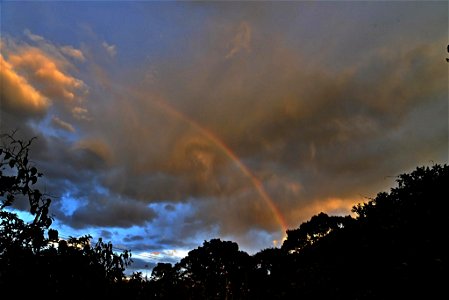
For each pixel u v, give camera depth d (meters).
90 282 9.23
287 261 25.00
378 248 10.34
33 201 7.85
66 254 8.52
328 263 13.30
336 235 14.50
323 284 11.95
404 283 7.99
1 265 7.34
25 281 7.45
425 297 7.41
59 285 8.22
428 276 7.49
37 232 7.66
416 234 9.53
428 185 11.43
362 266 10.92
